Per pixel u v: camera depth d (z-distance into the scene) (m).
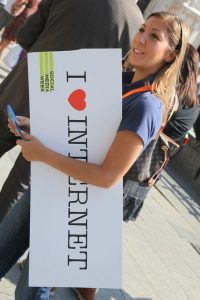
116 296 3.38
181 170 7.51
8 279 2.95
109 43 2.72
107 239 1.89
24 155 1.86
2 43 6.78
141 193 2.26
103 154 1.86
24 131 2.02
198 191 7.10
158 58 1.96
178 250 4.66
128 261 3.89
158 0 10.26
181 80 2.66
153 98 1.84
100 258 1.90
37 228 1.90
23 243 2.21
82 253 1.90
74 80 1.83
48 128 1.85
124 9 2.70
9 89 2.88
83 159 1.86
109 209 1.88
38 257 1.90
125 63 2.40
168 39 1.95
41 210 1.89
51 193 1.89
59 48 2.71
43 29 2.91
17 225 2.17
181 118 2.76
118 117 1.83
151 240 4.53
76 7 2.67
